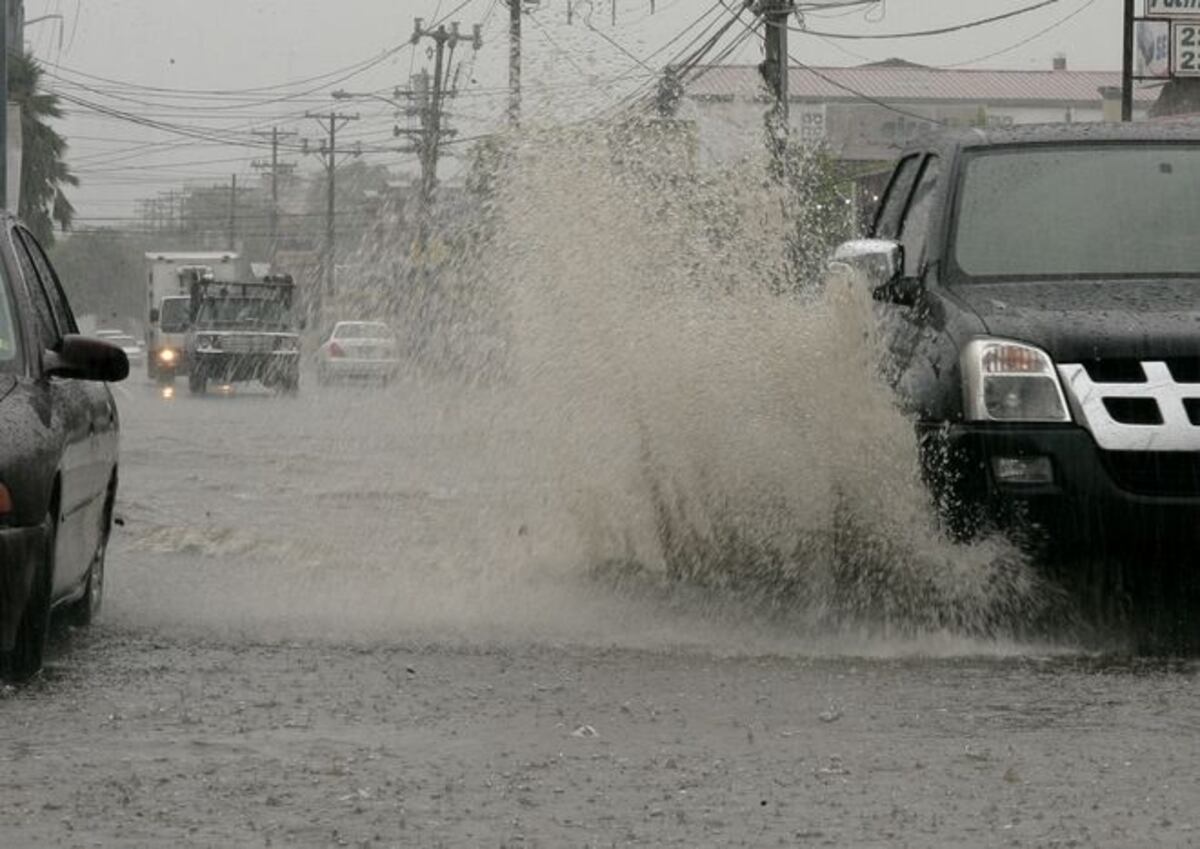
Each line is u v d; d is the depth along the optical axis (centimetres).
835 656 1928
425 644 1986
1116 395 1955
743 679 1784
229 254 14925
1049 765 1423
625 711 1627
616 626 2098
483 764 1419
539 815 1266
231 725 1559
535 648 1961
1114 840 1206
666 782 1365
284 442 5988
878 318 2233
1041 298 2102
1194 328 1984
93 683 1753
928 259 2223
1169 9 10219
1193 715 1616
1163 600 2006
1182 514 1936
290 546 2869
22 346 1928
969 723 1580
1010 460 1962
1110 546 1952
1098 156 2302
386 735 1522
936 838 1211
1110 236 2219
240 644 1992
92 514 2100
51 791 1324
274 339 10819
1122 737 1524
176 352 12750
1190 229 2225
